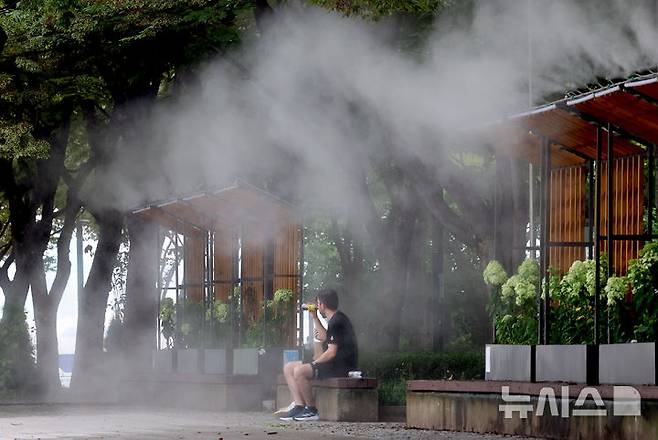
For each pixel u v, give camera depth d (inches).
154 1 1641.2
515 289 992.9
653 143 910.4
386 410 1268.5
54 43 1740.9
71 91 1855.3
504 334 999.0
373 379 1202.0
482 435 946.1
